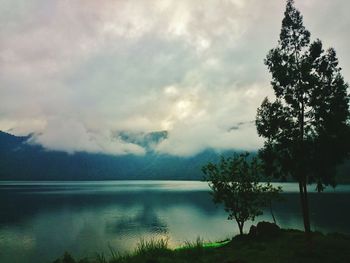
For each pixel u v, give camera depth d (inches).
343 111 922.7
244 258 927.0
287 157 978.7
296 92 983.0
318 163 931.3
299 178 967.0
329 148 911.0
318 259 849.5
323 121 940.6
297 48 1020.5
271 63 1042.7
